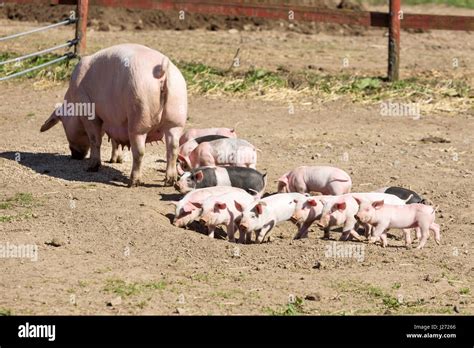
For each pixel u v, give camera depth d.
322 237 15.63
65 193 16.91
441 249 14.84
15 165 18.75
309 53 32.62
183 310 12.04
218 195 15.52
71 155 19.58
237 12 28.27
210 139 18.38
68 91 18.52
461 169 19.89
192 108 24.91
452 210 17.03
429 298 12.82
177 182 16.47
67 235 14.76
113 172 18.58
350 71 29.39
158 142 21.23
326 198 15.38
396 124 23.92
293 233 16.23
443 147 21.78
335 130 23.16
